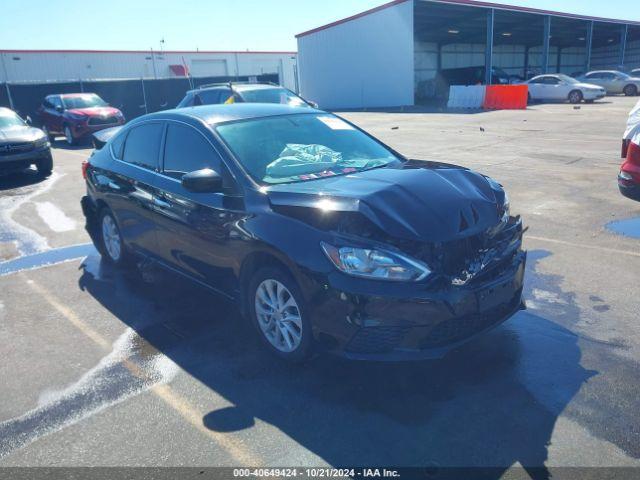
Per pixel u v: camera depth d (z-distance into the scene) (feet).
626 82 102.89
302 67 122.52
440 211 11.15
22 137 38.73
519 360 12.09
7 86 82.28
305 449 9.55
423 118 73.67
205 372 12.25
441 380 11.44
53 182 37.91
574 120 61.46
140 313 15.57
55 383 12.04
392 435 9.80
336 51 114.93
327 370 12.05
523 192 27.27
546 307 14.75
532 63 173.06
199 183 12.56
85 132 60.90
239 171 13.12
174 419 10.56
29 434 10.28
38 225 26.09
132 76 133.49
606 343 12.73
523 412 10.27
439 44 144.15
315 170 13.70
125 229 17.70
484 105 89.20
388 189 11.69
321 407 10.73
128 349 13.47
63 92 87.04
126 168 17.17
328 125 16.01
